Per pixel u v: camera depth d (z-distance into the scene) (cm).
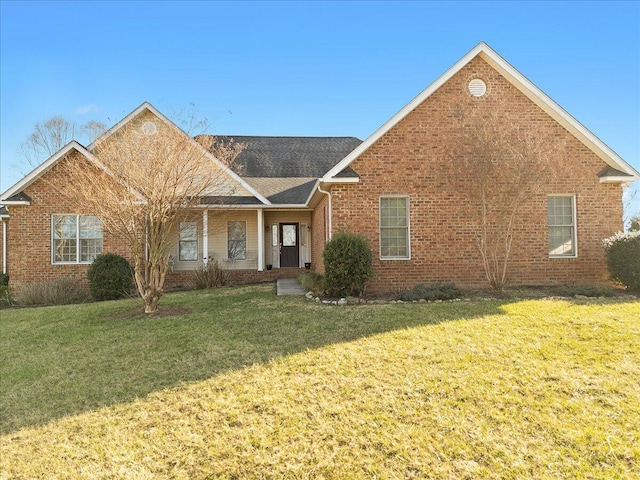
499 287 1081
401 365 555
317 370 554
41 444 427
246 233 1841
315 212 1708
